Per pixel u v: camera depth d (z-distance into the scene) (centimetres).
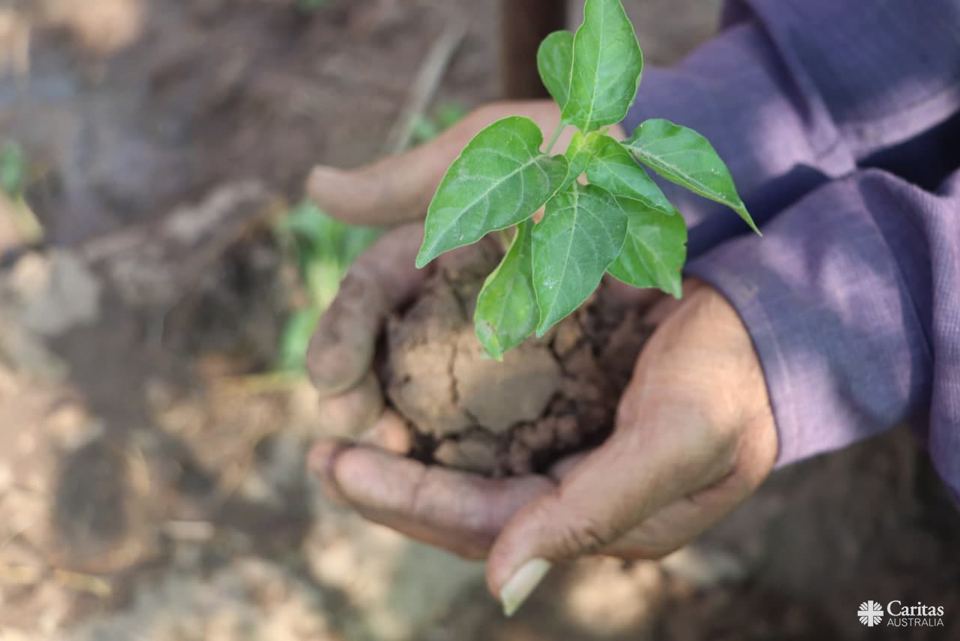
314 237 87
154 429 84
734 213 61
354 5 107
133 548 80
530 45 71
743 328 57
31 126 104
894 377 56
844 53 60
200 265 90
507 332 51
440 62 100
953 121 61
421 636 78
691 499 58
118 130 103
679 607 79
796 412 57
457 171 46
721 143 60
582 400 60
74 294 90
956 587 74
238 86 103
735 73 61
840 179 60
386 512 59
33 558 79
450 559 80
